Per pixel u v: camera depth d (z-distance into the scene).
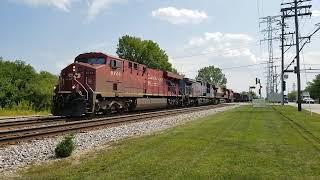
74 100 27.20
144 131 21.64
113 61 30.39
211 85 74.88
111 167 10.63
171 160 11.54
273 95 95.75
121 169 10.34
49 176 9.72
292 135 18.23
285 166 10.66
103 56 29.52
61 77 28.27
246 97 146.25
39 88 46.25
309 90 151.00
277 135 18.17
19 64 48.50
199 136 17.69
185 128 22.20
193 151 13.21
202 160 11.50
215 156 12.19
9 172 10.72
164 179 9.14
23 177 9.78
